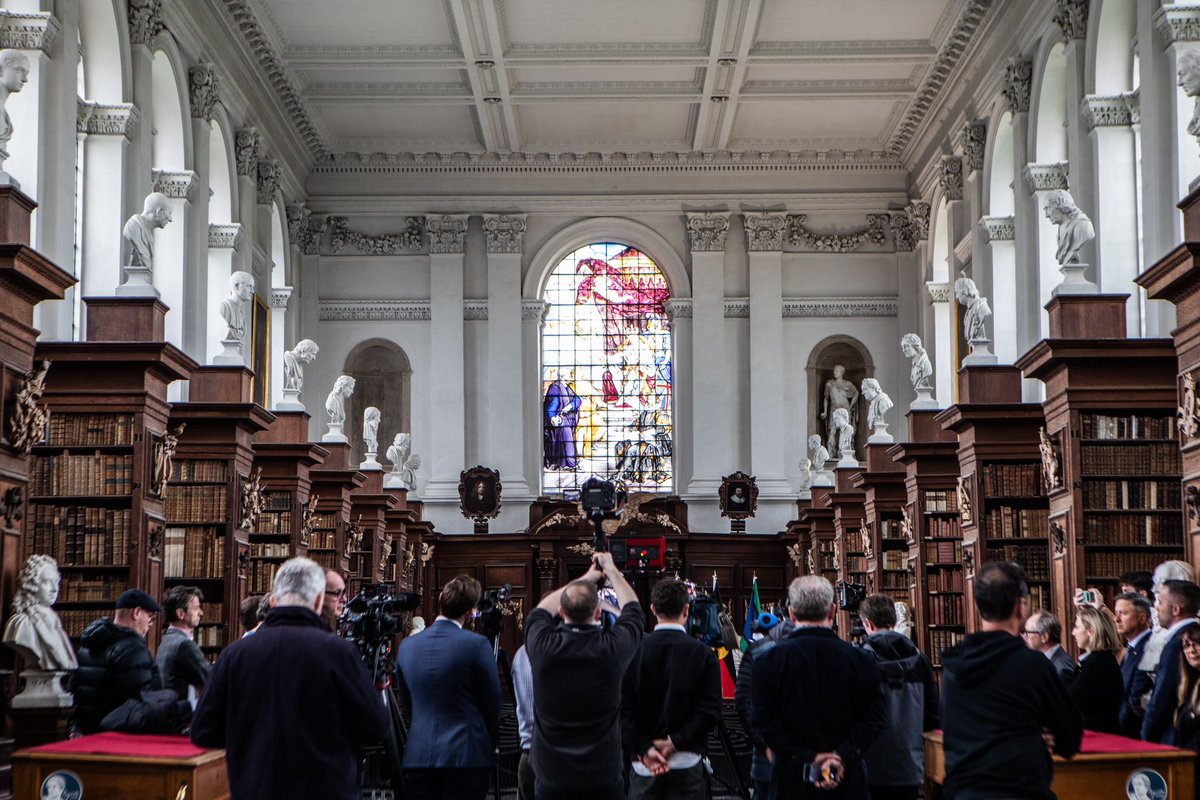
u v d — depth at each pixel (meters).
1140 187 18.23
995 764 6.37
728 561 30.45
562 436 32.28
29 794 7.35
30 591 10.19
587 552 29.97
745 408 31.86
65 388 13.31
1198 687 8.04
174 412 15.84
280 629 6.38
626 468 32.19
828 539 27.28
